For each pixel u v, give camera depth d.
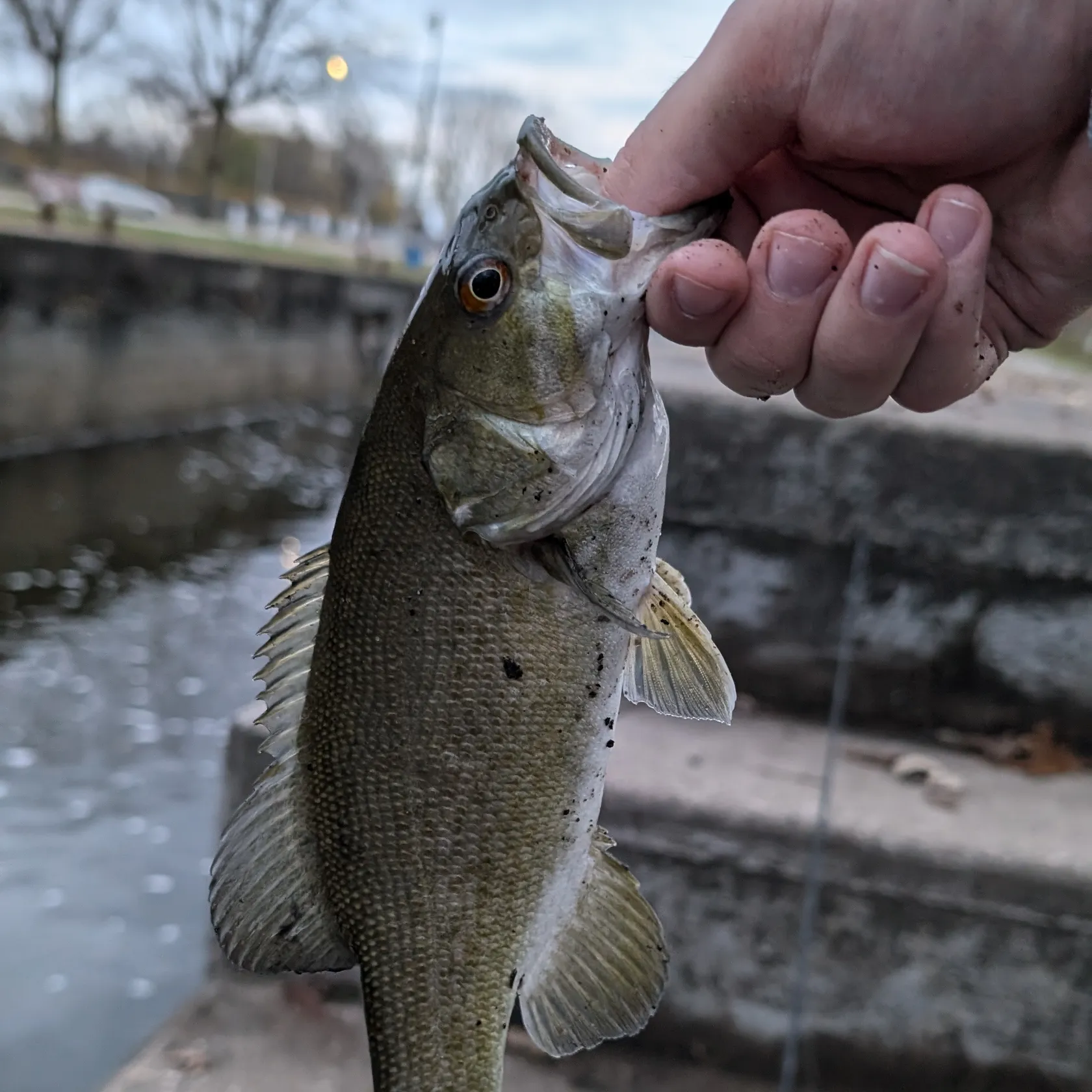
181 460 2.18
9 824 0.74
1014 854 0.37
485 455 0.22
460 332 0.22
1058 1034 0.37
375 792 0.23
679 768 0.42
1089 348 1.58
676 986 0.40
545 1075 0.39
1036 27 0.21
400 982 0.23
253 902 0.24
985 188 0.24
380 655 0.23
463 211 0.23
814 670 0.49
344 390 3.76
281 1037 0.40
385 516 0.23
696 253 0.21
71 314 1.91
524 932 0.23
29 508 1.61
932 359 0.21
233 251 3.39
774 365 0.21
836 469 0.48
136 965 0.59
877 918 0.38
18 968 0.58
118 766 0.85
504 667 0.22
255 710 0.44
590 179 0.23
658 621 0.25
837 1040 0.39
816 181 0.25
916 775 0.43
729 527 0.49
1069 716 0.47
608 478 0.22
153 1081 0.37
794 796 0.40
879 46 0.21
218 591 1.38
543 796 0.23
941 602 0.48
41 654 1.08
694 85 0.22
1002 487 0.47
